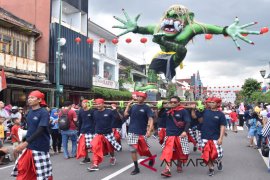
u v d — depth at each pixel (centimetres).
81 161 994
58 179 760
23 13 2523
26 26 2275
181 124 797
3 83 1620
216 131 791
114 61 3688
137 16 1350
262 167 921
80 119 966
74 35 2695
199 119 890
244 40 1204
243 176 803
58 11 2689
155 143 1455
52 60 2448
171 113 802
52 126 1167
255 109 1340
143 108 830
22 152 555
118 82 3622
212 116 789
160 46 1336
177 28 1259
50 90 2216
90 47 2925
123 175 804
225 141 1577
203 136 797
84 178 770
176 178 775
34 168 550
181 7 1278
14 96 2153
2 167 934
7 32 2145
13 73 2009
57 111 1201
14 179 775
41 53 2459
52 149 1253
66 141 1080
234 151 1235
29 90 2189
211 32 1271
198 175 812
